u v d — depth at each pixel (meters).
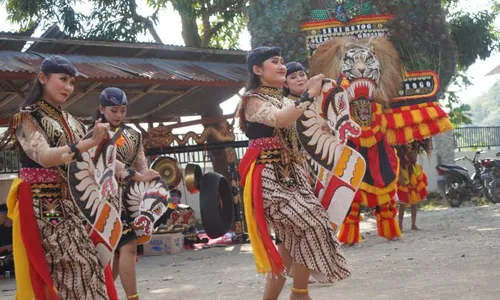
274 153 4.70
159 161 11.63
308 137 4.81
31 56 10.20
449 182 17.30
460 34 18.31
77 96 10.82
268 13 11.47
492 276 6.46
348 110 4.84
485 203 17.47
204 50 12.34
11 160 12.81
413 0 11.48
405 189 11.50
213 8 17.39
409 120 11.08
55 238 4.36
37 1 17.48
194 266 9.57
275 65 4.78
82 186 4.47
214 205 11.41
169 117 13.80
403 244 9.88
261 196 4.65
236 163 12.49
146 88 11.60
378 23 11.31
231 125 12.23
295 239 4.68
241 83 11.71
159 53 12.16
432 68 11.45
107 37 17.61
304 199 4.66
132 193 5.92
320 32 11.33
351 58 10.94
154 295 7.14
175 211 11.78
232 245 12.19
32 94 4.50
